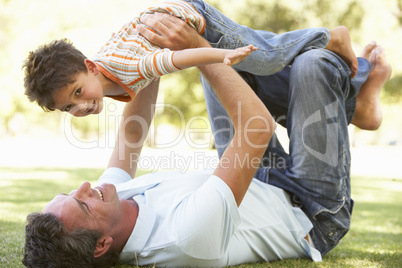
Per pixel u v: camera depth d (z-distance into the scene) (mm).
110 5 17922
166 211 2018
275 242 2168
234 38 2225
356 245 2811
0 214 3568
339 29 2584
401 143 21953
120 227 1925
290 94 2348
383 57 2932
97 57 2107
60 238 1730
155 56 1934
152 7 2127
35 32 19906
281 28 13641
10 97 22109
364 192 7094
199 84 15516
